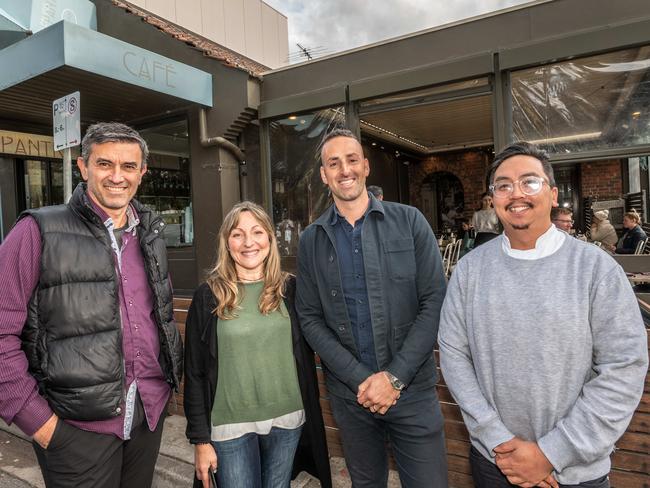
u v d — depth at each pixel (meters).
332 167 1.95
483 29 4.95
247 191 6.57
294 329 2.04
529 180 1.43
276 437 2.03
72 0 6.35
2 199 6.59
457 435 2.60
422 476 1.88
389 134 8.88
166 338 1.87
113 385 1.66
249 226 2.00
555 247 1.45
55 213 1.69
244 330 1.94
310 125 6.11
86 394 1.60
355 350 1.93
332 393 2.04
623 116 4.73
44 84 5.00
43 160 6.78
